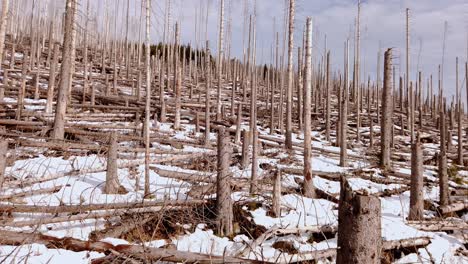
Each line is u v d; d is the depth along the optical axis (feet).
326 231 20.77
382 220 23.75
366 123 76.54
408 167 43.80
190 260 13.74
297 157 43.16
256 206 24.12
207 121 43.29
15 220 17.37
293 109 82.84
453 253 20.67
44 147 31.22
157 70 106.22
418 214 24.53
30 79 64.08
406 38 84.58
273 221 22.09
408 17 84.43
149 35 25.31
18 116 39.37
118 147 32.50
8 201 19.39
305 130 27.73
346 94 87.56
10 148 30.04
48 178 24.07
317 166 38.99
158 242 18.20
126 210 19.43
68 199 21.38
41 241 14.51
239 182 26.63
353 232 9.63
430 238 21.43
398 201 29.58
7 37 111.34
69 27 36.60
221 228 20.17
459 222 24.30
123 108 52.65
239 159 37.04
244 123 65.16
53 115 42.65
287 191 27.78
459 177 39.78
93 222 18.83
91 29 111.55
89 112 50.24
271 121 58.39
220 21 59.72
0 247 13.98
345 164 40.50
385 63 41.09
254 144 27.89
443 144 44.88
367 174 37.50
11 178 23.15
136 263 14.02
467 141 69.41
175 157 33.27
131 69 97.14
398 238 20.89
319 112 87.10
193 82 98.78
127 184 25.91
